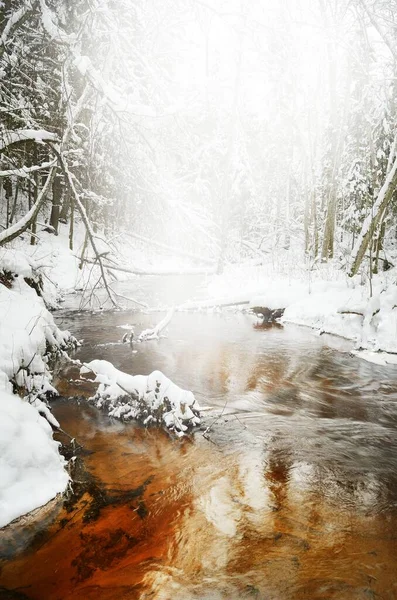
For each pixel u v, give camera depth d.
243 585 3.21
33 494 4.09
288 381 8.46
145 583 3.22
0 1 6.53
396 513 4.20
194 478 4.79
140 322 13.50
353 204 20.84
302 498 4.43
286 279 17.42
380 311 11.47
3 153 6.32
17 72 6.81
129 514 4.09
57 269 20.11
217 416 6.61
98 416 6.44
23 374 6.35
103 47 6.13
